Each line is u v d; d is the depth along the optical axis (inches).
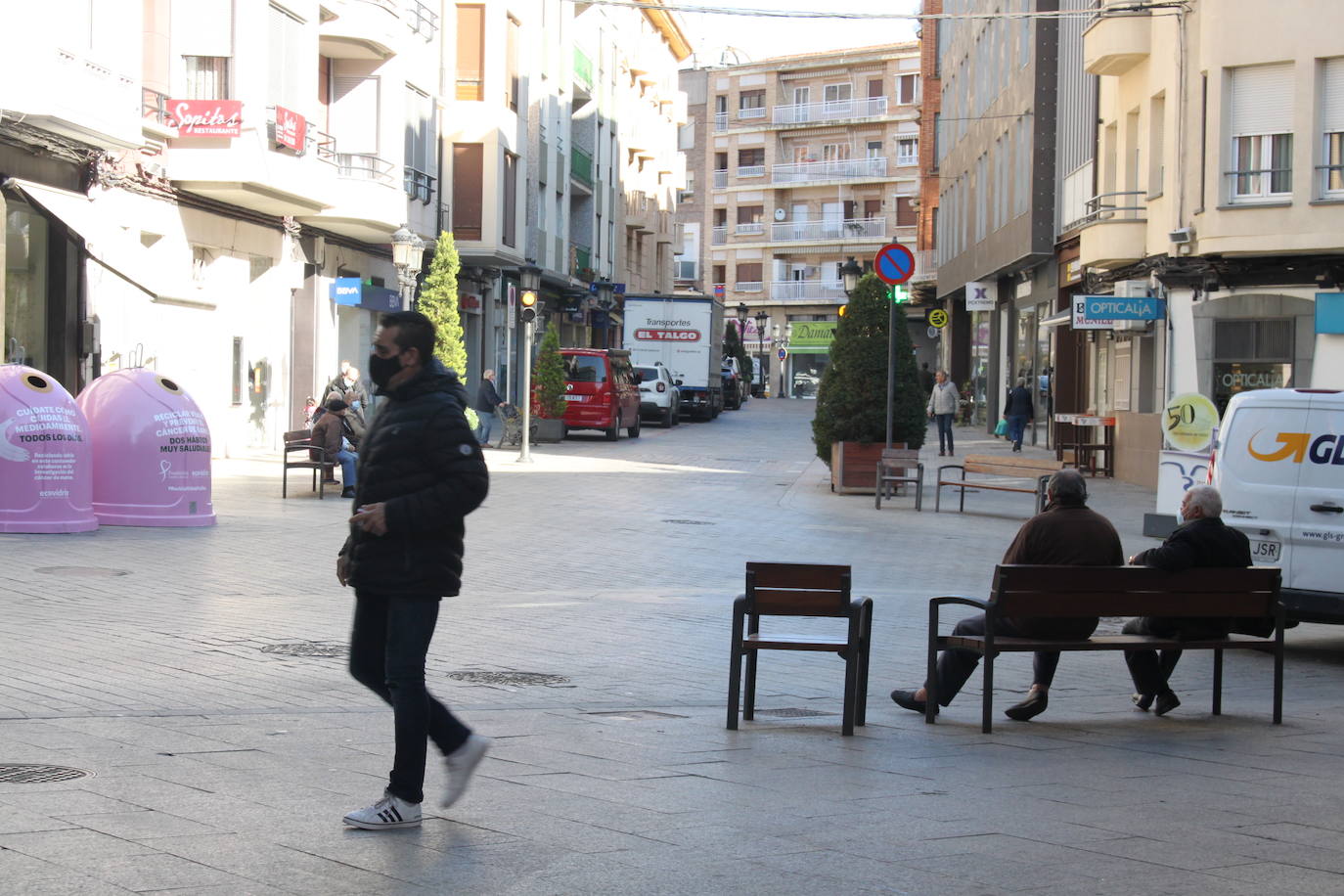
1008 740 324.5
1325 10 938.7
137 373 690.2
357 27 1192.8
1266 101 971.9
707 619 503.2
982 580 621.3
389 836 221.1
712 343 2116.1
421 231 1512.1
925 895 197.6
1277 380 1010.1
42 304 848.3
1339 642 520.4
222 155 965.8
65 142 818.8
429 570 227.8
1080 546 353.4
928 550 719.7
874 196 3681.1
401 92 1290.6
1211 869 214.5
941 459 1363.2
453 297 1378.0
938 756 303.0
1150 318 1073.5
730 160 3863.2
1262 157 976.3
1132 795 266.8
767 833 230.1
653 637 464.8
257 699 337.7
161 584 516.4
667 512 858.8
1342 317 967.0
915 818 243.8
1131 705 383.2
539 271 1590.8
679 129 3432.6
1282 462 475.5
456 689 368.8
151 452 669.3
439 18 1587.1
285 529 686.5
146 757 271.0
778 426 2031.3
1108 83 1255.5
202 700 333.1
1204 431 764.0
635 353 2090.3
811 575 327.0
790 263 3789.4
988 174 1796.3
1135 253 1143.0
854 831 233.0
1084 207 1339.8
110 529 653.9
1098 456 1245.1
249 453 1115.3
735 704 327.0
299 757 276.8
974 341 2079.2
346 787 252.5
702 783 268.7
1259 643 356.2
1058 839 231.0
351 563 230.7
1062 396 1455.5
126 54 869.8
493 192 1651.1
